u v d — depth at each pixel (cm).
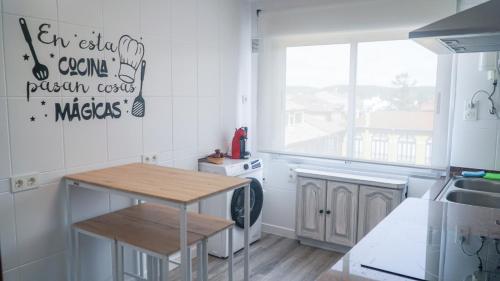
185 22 334
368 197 343
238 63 403
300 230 381
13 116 222
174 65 327
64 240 252
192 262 341
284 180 406
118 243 221
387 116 348
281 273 326
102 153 274
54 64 240
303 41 385
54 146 243
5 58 216
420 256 141
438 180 305
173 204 201
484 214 194
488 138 308
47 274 244
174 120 331
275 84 402
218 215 345
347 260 137
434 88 323
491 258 139
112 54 275
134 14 288
